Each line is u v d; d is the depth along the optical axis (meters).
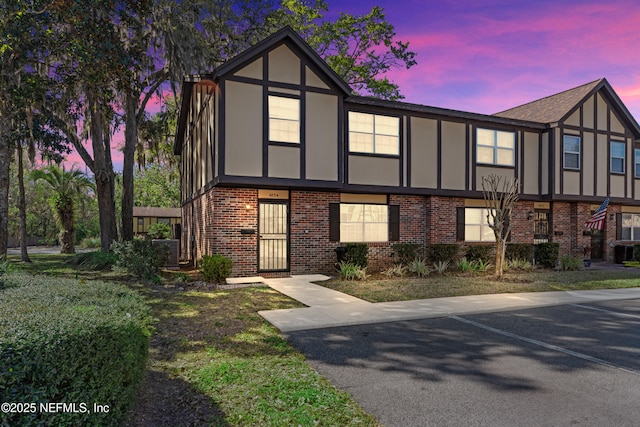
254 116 11.55
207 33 20.19
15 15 9.88
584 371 4.84
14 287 4.34
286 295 9.47
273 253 12.84
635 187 18.47
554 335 6.43
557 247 15.66
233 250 12.14
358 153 13.53
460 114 14.99
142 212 30.19
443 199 15.08
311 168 12.16
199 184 15.35
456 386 4.35
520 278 12.49
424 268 13.11
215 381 4.27
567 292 10.40
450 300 9.04
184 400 3.82
